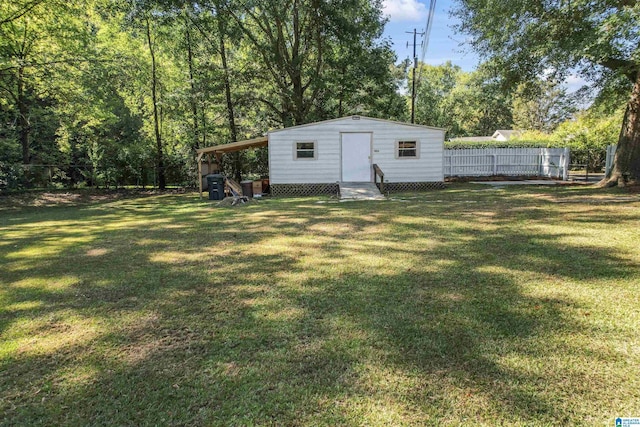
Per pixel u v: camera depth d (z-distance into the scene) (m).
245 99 19.70
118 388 2.42
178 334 3.12
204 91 18.55
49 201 15.43
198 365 2.66
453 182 16.48
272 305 3.64
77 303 3.84
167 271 4.83
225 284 4.27
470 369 2.51
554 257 4.80
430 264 4.76
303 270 4.69
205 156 18.47
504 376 2.43
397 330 3.07
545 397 2.22
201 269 4.87
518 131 39.94
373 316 3.34
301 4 18.64
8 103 18.66
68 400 2.31
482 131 53.94
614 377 2.38
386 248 5.59
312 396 2.29
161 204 13.81
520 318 3.21
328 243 6.03
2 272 5.02
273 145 14.28
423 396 2.26
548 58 11.49
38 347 2.95
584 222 6.68
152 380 2.50
